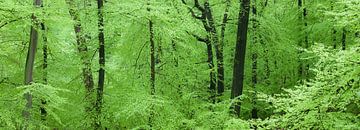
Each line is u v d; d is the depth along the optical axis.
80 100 13.61
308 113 6.11
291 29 18.77
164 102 12.30
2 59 12.30
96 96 13.22
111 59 15.07
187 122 12.19
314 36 17.75
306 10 18.47
